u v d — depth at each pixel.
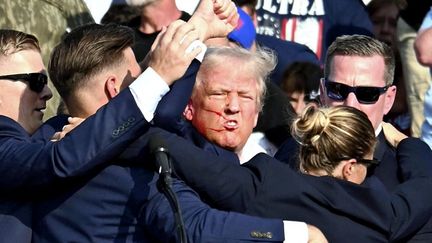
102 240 10.94
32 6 17.31
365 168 11.94
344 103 14.23
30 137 12.02
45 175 10.93
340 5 20.67
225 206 11.28
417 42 18.34
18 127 11.70
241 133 12.53
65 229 11.10
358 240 11.42
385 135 14.14
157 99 10.72
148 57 11.45
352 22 20.66
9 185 11.20
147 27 17.31
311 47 20.70
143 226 10.84
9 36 12.31
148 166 10.95
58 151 10.82
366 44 14.22
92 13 19.27
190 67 11.01
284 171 11.50
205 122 12.48
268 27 20.61
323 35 20.73
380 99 14.16
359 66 14.15
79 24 17.81
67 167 10.76
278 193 11.36
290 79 17.92
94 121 10.76
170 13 17.34
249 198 11.30
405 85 19.48
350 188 11.61
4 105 12.26
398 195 11.92
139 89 10.69
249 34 16.50
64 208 11.11
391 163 13.39
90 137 10.72
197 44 10.77
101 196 10.97
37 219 11.30
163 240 10.67
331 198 11.48
